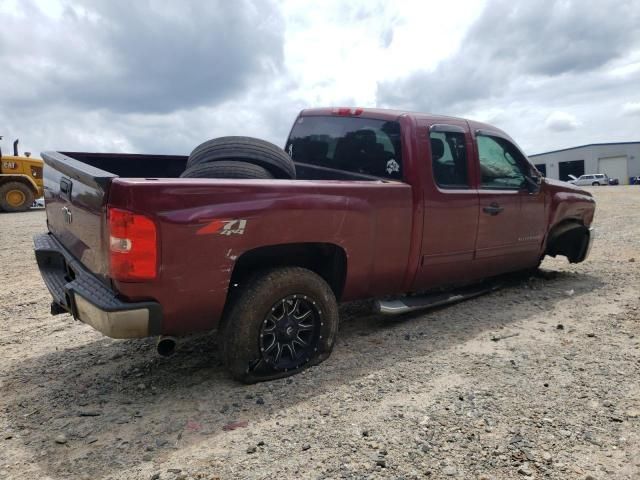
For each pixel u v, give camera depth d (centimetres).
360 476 254
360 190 400
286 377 371
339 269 411
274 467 263
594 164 6938
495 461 265
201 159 430
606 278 665
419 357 407
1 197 1830
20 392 363
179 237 313
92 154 519
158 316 316
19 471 266
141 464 270
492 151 531
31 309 586
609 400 328
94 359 427
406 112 468
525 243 573
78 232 368
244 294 350
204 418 317
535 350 417
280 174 446
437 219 459
